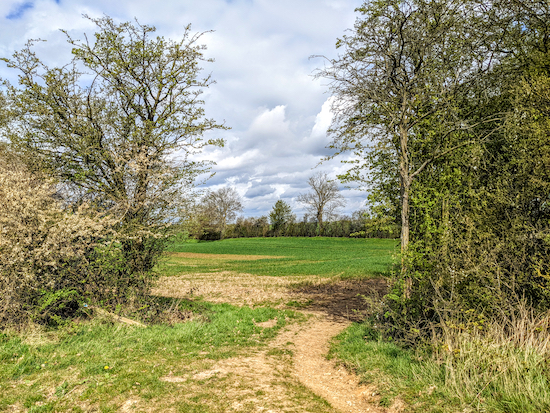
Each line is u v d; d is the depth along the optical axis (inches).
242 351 295.1
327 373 253.1
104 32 435.8
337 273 915.4
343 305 538.3
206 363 254.8
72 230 319.3
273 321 430.6
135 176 396.8
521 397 160.2
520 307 223.8
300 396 205.0
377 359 251.6
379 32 336.5
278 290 672.4
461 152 333.4
